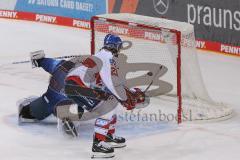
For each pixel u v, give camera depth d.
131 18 18.16
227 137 15.27
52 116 16.80
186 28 17.02
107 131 13.52
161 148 14.38
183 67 17.08
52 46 26.80
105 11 29.33
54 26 31.11
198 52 25.61
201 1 25.61
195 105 17.30
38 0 31.98
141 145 14.60
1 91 19.64
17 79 21.31
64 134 15.17
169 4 26.73
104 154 13.52
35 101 15.73
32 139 14.95
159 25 17.45
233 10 24.56
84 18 30.20
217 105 17.70
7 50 26.11
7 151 14.09
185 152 14.10
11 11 33.06
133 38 18.36
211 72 22.56
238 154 14.00
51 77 15.35
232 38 24.84
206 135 15.39
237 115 17.36
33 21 32.34
